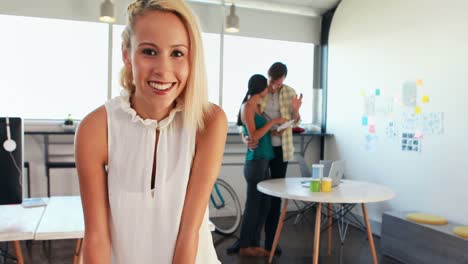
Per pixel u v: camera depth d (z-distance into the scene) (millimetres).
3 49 3961
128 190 794
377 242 3688
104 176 817
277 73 3033
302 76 5109
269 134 3094
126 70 795
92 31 4203
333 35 4828
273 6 4762
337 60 4750
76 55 4172
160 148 793
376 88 4051
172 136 805
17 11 3908
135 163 790
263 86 2959
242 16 4723
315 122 5152
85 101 4227
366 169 4211
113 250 837
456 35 3123
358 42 4352
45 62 4086
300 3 4809
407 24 3635
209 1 4539
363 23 4266
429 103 3379
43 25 4055
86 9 4105
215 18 4617
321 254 3297
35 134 3869
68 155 4137
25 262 2979
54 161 4094
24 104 4051
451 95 3162
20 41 3998
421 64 3471
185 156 802
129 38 740
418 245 2969
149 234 806
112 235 826
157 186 794
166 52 700
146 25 688
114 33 4242
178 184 802
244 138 3104
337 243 3627
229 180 4676
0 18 3926
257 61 4867
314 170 2564
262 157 3033
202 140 837
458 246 2641
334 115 4809
